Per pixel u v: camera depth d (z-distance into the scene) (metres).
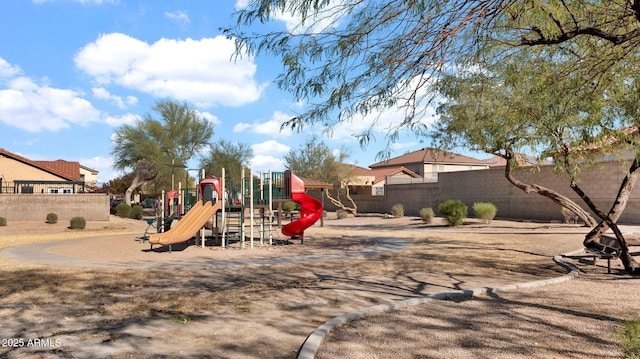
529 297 7.03
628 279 8.57
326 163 47.44
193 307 6.64
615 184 22.06
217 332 5.33
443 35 4.52
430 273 9.66
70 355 4.52
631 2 4.66
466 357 4.35
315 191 50.16
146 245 17.11
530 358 4.31
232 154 46.66
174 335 5.20
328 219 37.81
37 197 30.91
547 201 25.53
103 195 32.34
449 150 15.34
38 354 4.54
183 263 11.91
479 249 14.13
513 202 27.81
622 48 5.41
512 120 8.26
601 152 9.05
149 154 40.06
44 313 6.30
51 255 13.94
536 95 6.22
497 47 5.91
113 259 12.91
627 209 21.80
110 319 5.95
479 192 30.50
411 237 19.28
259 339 5.05
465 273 9.59
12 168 38.53
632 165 9.91
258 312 6.32
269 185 17.03
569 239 16.16
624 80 5.94
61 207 31.44
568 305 6.45
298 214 38.56
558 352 4.46
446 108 13.21
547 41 5.05
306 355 4.34
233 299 7.21
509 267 10.35
